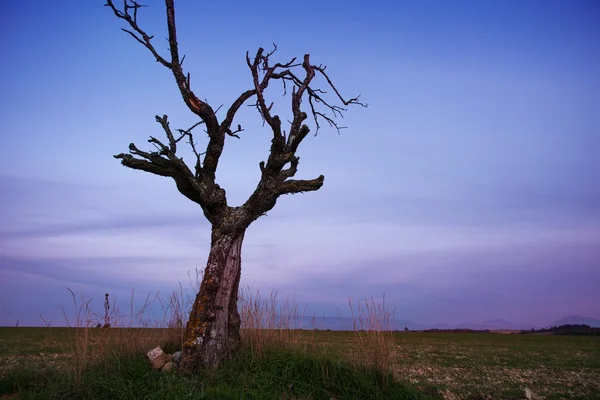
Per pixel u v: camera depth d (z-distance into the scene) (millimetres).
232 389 9547
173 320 12461
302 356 10984
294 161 12828
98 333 10820
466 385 13938
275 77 14039
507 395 12172
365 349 11117
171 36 11945
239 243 11758
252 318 11672
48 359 15133
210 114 11875
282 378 10188
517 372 18141
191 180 11789
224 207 11969
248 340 11336
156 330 12289
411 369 17188
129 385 9188
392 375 10805
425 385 12383
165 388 9234
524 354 27109
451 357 23406
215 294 11156
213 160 12148
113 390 9047
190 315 11133
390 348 11156
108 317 11109
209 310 10977
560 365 21359
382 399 10023
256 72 11930
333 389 10297
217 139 12125
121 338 10898
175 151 12023
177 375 10125
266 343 11336
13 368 10758
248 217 11758
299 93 13281
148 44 11930
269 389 9820
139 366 10031
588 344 40875
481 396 11273
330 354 11375
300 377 10422
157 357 10617
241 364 10648
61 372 10070
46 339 24266
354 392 10117
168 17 11953
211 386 9758
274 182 12070
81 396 8992
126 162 12039
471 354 25922
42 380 9875
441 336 52969
